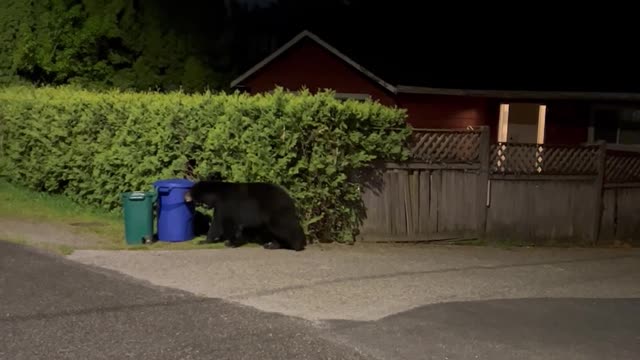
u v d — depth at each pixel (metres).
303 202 10.33
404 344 6.03
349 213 10.80
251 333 6.11
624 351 6.15
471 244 11.96
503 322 6.84
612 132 18.61
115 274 7.92
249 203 9.73
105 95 12.44
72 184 12.88
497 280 8.70
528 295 8.00
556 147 12.91
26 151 13.83
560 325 6.85
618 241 13.99
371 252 10.15
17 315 6.38
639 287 8.88
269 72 21.30
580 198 13.25
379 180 11.16
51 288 7.27
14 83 20.53
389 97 18.69
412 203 11.49
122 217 11.91
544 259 10.78
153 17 22.56
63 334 5.95
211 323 6.34
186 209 10.11
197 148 10.95
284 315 6.66
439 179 11.73
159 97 11.70
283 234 9.69
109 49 21.59
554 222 13.00
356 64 19.03
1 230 10.37
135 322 6.30
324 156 10.31
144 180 11.42
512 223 12.58
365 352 5.79
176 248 9.58
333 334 6.18
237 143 10.33
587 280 9.14
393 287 7.95
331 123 10.28
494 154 12.34
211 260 8.80
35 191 13.70
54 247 9.16
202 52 23.73
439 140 11.66
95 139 12.28
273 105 10.03
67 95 13.21
